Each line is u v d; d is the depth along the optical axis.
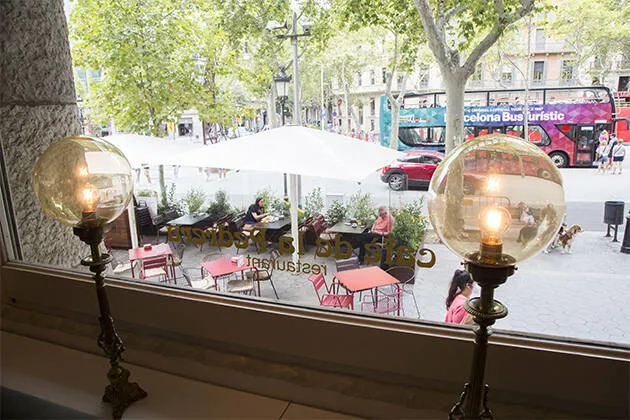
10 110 1.35
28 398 1.02
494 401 0.84
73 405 0.98
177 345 1.11
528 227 0.52
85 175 0.80
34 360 1.16
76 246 1.58
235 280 1.95
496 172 0.53
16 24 1.34
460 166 0.55
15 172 1.38
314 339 0.97
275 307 1.02
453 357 0.86
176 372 1.07
